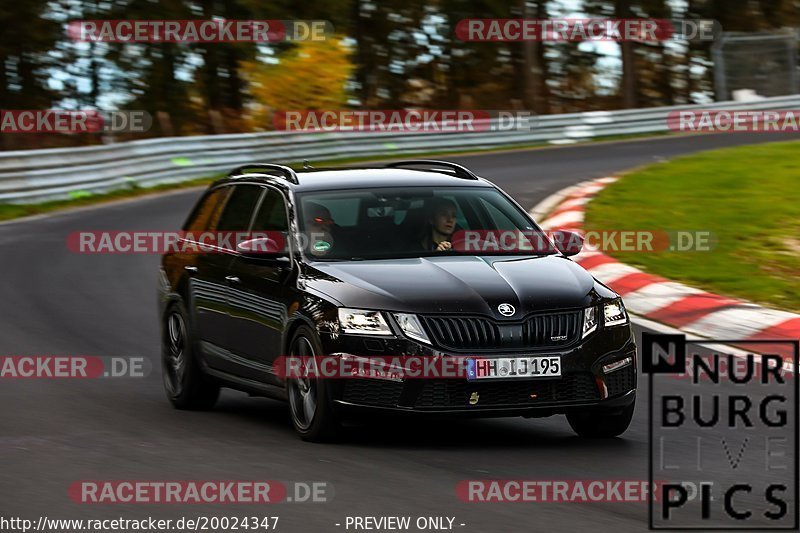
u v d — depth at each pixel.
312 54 134.00
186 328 24.23
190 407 24.12
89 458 18.78
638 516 15.25
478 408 19.16
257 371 21.91
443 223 21.84
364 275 20.22
